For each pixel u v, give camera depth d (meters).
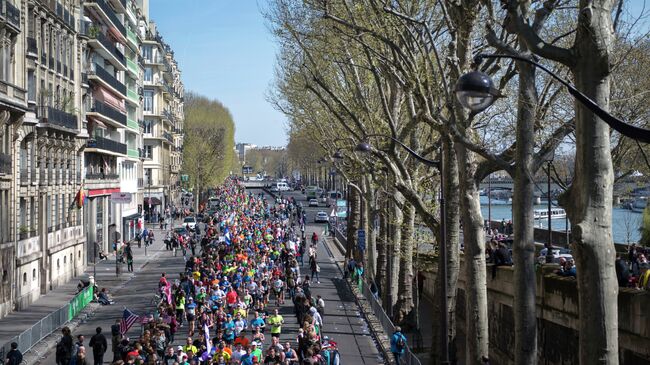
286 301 44.38
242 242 57.56
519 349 15.30
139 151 97.75
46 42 50.00
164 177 126.81
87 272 58.94
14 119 41.00
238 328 30.72
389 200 38.53
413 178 31.67
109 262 65.88
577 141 10.94
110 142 71.56
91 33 64.12
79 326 36.72
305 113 47.22
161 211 117.81
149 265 64.12
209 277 39.94
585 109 10.77
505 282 30.84
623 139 25.44
